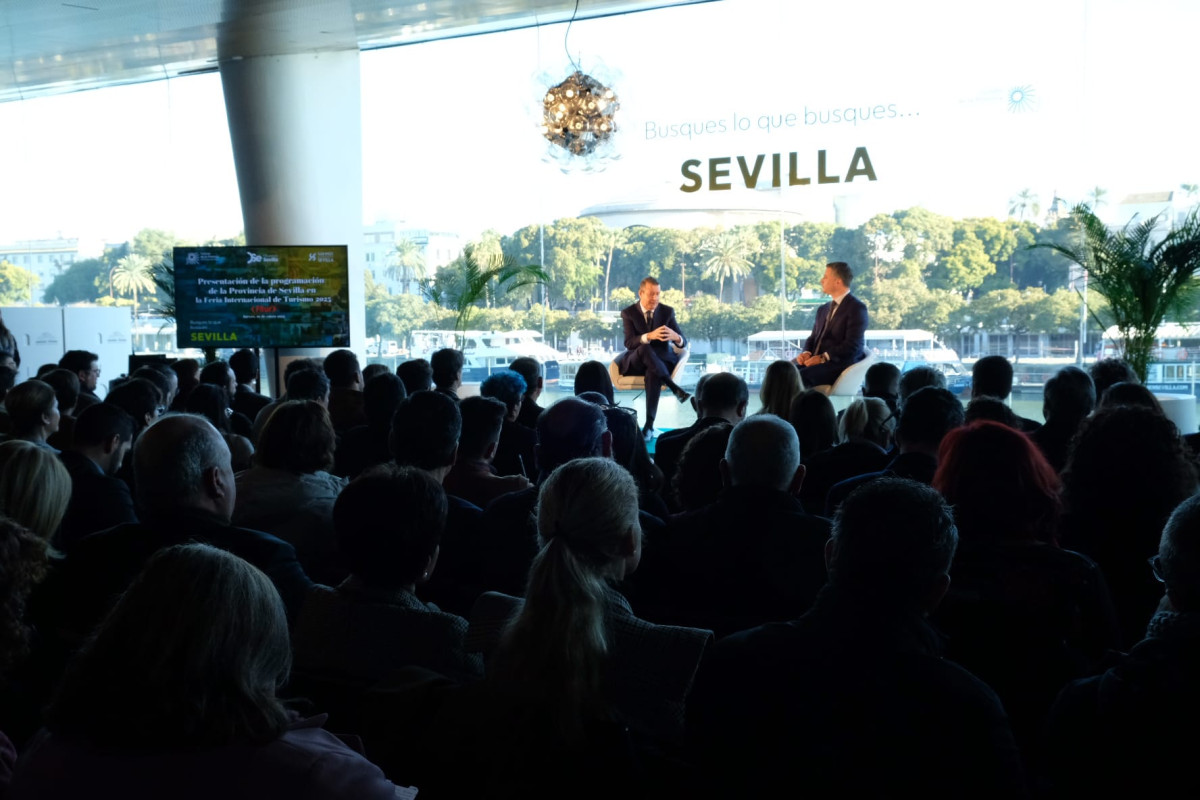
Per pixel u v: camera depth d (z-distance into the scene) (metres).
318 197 10.87
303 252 9.74
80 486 3.09
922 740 1.32
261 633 1.14
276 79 10.59
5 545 1.50
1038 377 8.81
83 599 2.23
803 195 9.52
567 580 1.43
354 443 4.15
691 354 10.08
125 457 4.30
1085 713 1.48
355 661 1.82
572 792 1.39
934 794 1.31
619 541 1.63
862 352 8.47
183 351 13.02
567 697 1.38
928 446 2.95
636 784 1.43
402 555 1.86
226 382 6.18
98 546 2.27
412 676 1.58
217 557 1.16
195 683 1.08
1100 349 8.56
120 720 1.07
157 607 1.10
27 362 11.73
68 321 12.09
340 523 1.87
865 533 1.40
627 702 1.63
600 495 1.62
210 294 9.76
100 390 12.47
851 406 4.29
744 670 1.41
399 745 1.48
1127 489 2.35
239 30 9.66
